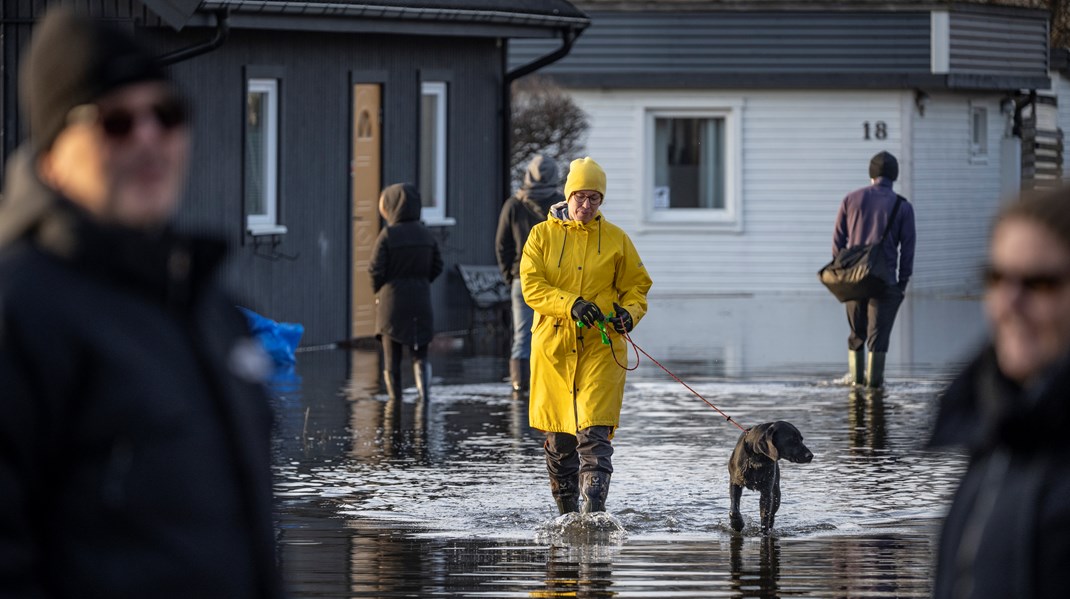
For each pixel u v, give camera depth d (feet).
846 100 221.46
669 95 223.10
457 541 68.08
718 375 132.67
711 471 86.58
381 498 78.43
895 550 65.98
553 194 119.14
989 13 228.22
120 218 24.36
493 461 90.12
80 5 115.55
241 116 144.15
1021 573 23.32
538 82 216.95
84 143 24.17
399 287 114.21
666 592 58.29
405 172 165.07
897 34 219.41
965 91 230.68
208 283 24.77
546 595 57.77
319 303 155.12
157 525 23.41
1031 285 23.91
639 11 220.64
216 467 24.27
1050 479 23.36
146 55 24.47
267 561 25.03
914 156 221.87
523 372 121.80
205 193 140.15
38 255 23.56
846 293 122.62
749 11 219.20
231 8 133.08
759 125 222.48
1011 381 24.49
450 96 170.71
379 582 59.88
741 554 65.36
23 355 22.88
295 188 151.43
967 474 25.22
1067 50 271.69
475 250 175.73
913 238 122.21
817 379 129.59
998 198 240.73
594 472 70.44
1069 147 284.61
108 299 23.71
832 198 222.07
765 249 223.51
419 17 155.12
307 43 151.84
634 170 224.12
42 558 23.11
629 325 70.44
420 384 115.55
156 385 23.63
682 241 224.94
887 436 98.73
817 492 80.12
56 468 23.27
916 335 166.81
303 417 107.96
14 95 112.88
